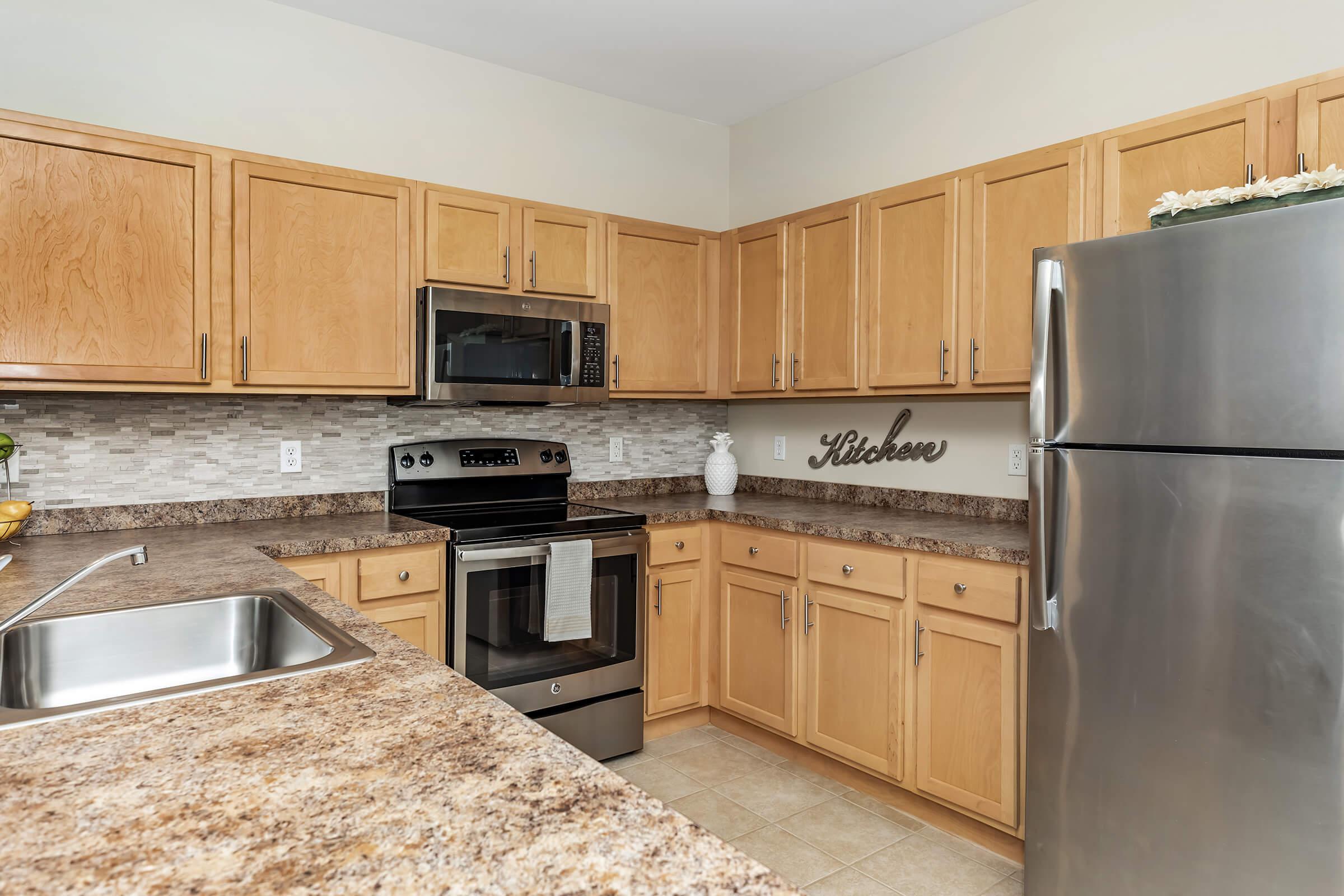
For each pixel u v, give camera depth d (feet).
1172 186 6.75
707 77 10.74
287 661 4.61
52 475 7.71
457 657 8.12
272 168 7.78
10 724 2.98
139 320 7.13
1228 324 5.07
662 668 9.79
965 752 7.39
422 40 9.66
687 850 2.13
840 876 7.01
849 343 9.33
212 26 8.43
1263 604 4.98
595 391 9.78
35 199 6.68
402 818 2.29
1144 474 5.49
